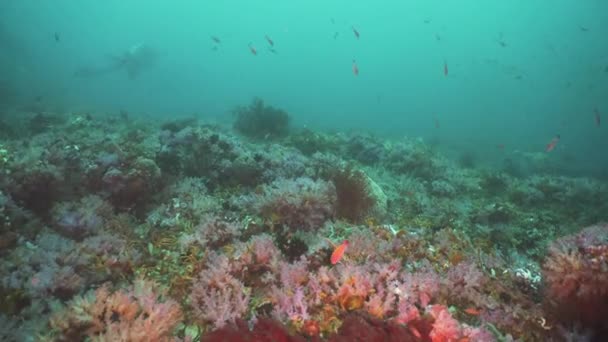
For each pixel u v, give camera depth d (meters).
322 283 3.78
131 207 6.23
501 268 4.67
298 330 3.14
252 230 5.37
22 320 3.29
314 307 3.49
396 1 134.00
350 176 6.62
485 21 123.56
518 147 30.92
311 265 4.32
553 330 3.40
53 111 19.36
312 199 5.71
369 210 6.50
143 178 6.30
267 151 10.61
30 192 5.64
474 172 14.79
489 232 7.58
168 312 3.24
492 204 9.37
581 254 3.65
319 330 3.15
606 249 3.50
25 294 3.54
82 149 7.41
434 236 5.69
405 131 40.78
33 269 4.01
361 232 5.00
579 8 76.12
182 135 9.08
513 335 3.46
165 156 7.73
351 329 2.60
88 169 6.32
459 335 3.04
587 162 25.27
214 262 4.14
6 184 5.38
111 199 6.12
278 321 2.91
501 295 4.11
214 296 3.51
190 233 5.29
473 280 3.98
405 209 8.44
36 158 6.06
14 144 8.55
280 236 4.83
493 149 29.36
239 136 16.05
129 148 7.64
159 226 5.53
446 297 3.88
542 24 101.12
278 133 17.25
